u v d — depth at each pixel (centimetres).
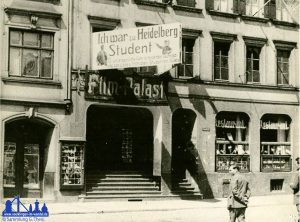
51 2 2547
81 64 2609
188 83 2912
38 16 2508
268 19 3203
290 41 3272
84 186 2570
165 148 2791
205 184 2945
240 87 3083
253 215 2203
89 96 2580
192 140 2953
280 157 3228
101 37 2556
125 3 2756
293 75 3284
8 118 2425
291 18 3316
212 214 2219
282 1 3181
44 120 2506
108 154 2880
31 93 2480
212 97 2986
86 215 2117
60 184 2516
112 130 2897
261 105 3150
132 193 2678
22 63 2486
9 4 2450
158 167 2759
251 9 3175
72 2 2602
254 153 3122
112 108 2873
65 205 2402
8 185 2494
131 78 2659
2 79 2422
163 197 2733
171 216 2128
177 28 2411
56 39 2550
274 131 3238
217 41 3034
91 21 2645
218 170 3009
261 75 3183
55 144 2528
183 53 2945
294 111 3269
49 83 2516
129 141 2927
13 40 2470
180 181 2928
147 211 2305
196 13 2973
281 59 3281
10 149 2508
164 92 2730
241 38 3106
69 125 2555
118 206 2400
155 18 2838
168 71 2709
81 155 2567
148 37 2470
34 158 2562
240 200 1502
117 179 2723
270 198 2973
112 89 2622
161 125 2775
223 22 3058
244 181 1513
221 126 3053
